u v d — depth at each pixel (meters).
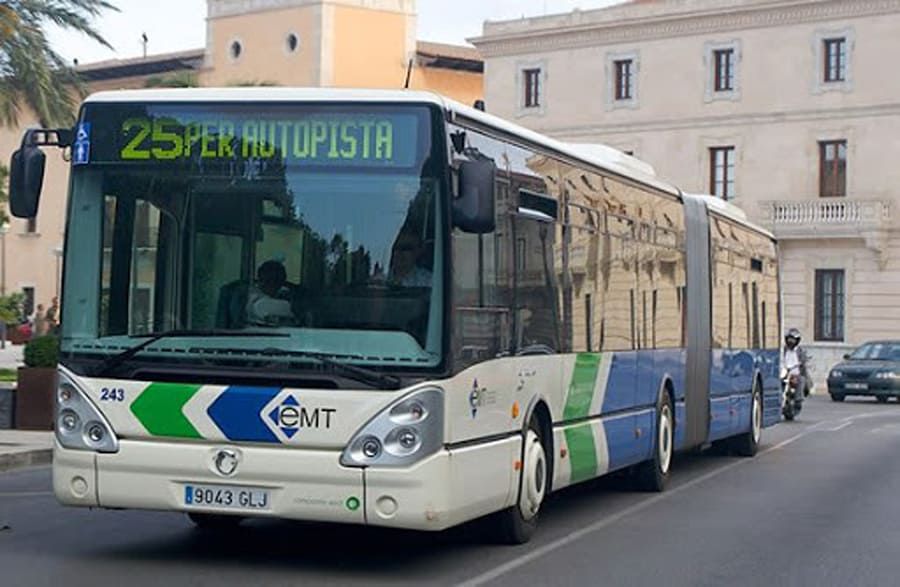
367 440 10.34
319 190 10.73
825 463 21.78
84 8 35.31
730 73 60.59
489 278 11.41
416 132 10.66
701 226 19.53
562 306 13.41
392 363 10.43
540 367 12.70
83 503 10.87
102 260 10.98
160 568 11.08
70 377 10.90
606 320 14.95
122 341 10.82
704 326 19.58
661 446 17.39
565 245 13.55
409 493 10.31
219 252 10.78
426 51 67.44
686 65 61.62
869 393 43.62
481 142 11.45
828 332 58.84
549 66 65.12
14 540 12.39
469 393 10.91
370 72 66.00
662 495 17.11
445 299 10.52
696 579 11.42
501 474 11.67
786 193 59.22
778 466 21.20
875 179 57.38
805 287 59.09
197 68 68.44
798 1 58.41
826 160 58.78
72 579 10.57
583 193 14.22
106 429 10.77
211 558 11.58
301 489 10.41
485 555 12.10
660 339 17.27
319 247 10.65
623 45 63.19
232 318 10.69
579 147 15.94
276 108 10.84
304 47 64.81
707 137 61.12
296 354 10.48
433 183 10.61
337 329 10.52
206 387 10.56
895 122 56.91
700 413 19.36
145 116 11.02
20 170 11.04
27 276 73.19
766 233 24.67
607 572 11.58
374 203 10.65
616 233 15.39
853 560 12.61
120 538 12.54
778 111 59.41
